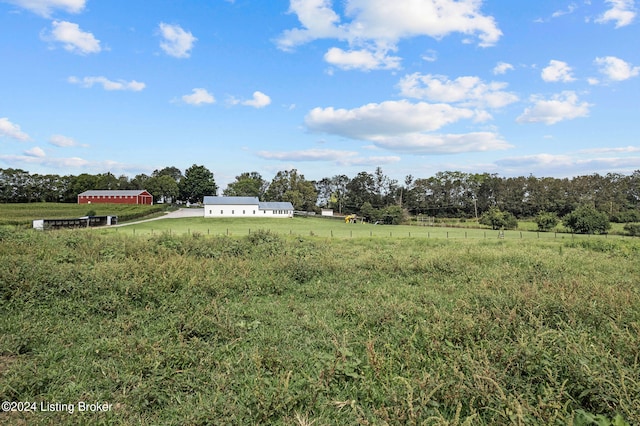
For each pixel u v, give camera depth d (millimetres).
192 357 5602
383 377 5121
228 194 146625
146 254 13305
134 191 107438
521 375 4969
